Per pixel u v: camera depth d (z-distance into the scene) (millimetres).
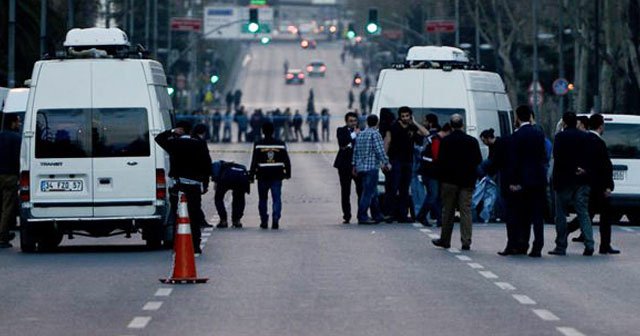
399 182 66125
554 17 176875
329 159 145750
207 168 51094
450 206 53406
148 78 53781
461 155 53094
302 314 35719
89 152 53406
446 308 36750
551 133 170250
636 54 125062
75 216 53312
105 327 33844
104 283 42781
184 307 37156
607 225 52062
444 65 70938
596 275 44656
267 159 63500
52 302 38531
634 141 65312
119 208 53406
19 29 116938
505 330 32969
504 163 51062
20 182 53531
